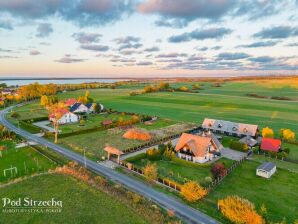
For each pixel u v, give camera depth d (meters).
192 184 43.44
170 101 175.88
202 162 62.22
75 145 75.19
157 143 79.19
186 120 115.00
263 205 39.06
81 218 37.09
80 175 52.22
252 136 85.69
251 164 62.06
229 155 68.81
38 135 86.44
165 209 40.78
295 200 44.12
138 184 49.97
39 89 198.88
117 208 40.12
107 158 64.38
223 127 93.25
